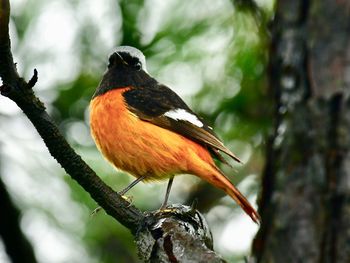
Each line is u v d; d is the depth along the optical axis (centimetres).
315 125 853
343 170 820
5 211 1202
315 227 820
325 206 820
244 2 1302
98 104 1103
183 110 1107
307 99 870
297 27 909
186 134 1080
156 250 750
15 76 705
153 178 1116
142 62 1189
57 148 765
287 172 855
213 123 1387
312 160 841
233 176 1444
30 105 726
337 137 834
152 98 1098
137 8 1366
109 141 1088
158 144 1065
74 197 1312
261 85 1334
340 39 873
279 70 917
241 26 1365
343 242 800
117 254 1409
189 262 720
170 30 1364
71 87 1407
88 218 1341
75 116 1420
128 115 1074
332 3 888
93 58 1411
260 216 873
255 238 870
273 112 910
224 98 1373
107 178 1353
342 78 856
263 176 888
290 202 842
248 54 1348
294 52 901
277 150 878
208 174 1046
